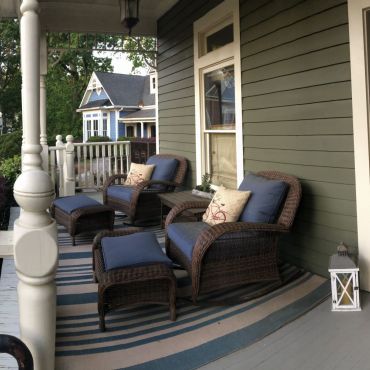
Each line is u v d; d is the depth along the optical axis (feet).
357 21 10.34
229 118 17.74
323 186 11.80
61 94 91.20
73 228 16.37
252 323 9.41
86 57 91.45
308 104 12.23
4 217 19.65
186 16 21.18
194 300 10.46
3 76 81.35
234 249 10.73
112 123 78.95
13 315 8.86
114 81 82.79
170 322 9.71
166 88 24.64
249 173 13.93
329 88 11.39
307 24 12.08
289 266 13.08
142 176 20.95
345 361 7.75
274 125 13.88
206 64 18.92
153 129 71.92
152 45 53.21
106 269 9.74
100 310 9.26
